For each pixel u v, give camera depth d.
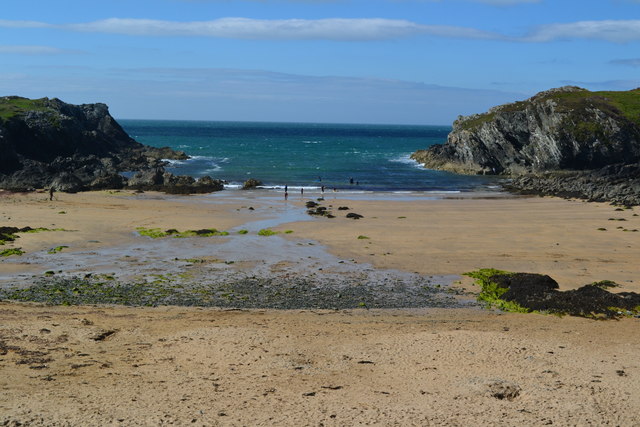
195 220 52.38
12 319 23.50
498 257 38.97
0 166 80.25
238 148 178.00
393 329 24.03
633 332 24.03
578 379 18.48
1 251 37.69
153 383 17.53
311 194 76.69
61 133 103.94
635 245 42.88
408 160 140.62
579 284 32.25
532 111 109.12
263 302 28.75
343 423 14.93
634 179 77.50
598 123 103.38
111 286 30.92
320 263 37.06
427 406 16.17
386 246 42.22
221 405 15.96
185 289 30.77
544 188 83.94
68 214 53.09
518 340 22.53
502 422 15.15
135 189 75.31
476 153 115.38
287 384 17.80
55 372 18.05
